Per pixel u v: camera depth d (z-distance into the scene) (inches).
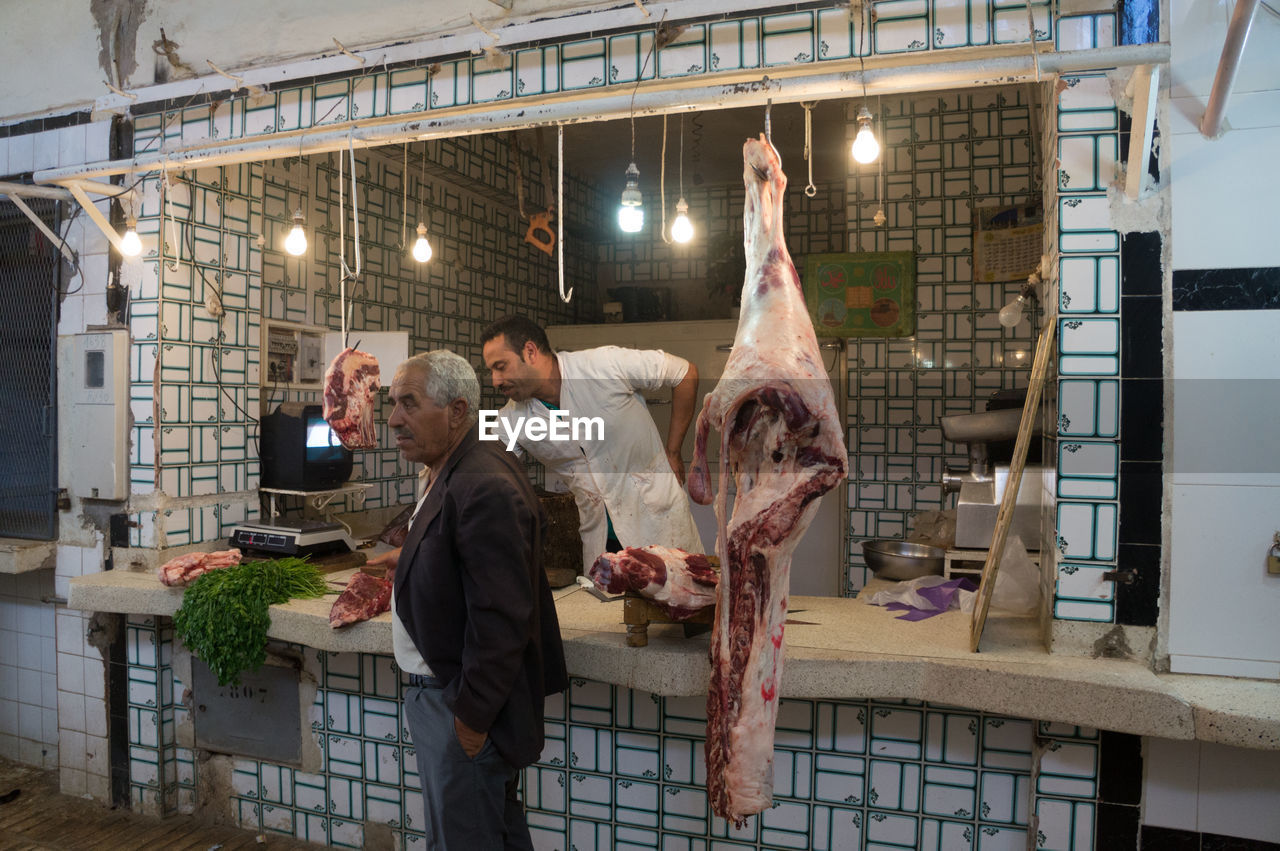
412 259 184.1
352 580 111.5
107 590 124.0
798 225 231.3
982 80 82.8
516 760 82.3
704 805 103.6
